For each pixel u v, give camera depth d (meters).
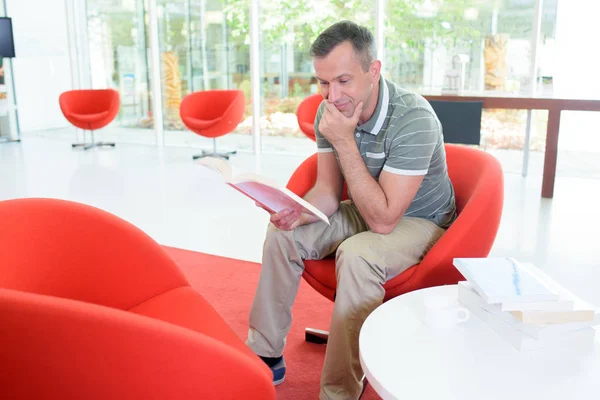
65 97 7.34
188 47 7.12
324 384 1.75
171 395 1.05
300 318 2.53
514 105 4.50
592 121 5.55
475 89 5.82
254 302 1.98
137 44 7.44
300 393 1.96
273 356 1.99
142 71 7.51
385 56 6.12
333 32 1.72
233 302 2.71
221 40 6.89
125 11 7.42
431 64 5.95
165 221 4.11
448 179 2.03
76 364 0.96
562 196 4.75
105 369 0.98
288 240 1.90
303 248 1.94
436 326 1.32
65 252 1.48
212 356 1.06
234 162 6.39
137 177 5.62
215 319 1.48
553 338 1.22
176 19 7.10
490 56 5.69
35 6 8.35
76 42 7.79
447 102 4.56
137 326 0.98
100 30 7.68
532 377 1.12
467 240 1.77
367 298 1.71
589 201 4.57
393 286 1.83
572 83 5.47
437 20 5.82
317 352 2.25
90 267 1.52
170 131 7.52
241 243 3.60
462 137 4.57
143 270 1.59
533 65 5.52
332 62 1.71
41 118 8.76
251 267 3.17
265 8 6.55
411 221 1.95
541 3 5.38
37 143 7.87
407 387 1.08
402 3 5.93
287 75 6.64
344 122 1.76
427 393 1.07
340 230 2.01
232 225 4.00
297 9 6.39
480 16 5.65
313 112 5.66
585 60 5.38
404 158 1.78
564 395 1.06
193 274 3.07
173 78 7.30
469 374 1.13
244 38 6.74
